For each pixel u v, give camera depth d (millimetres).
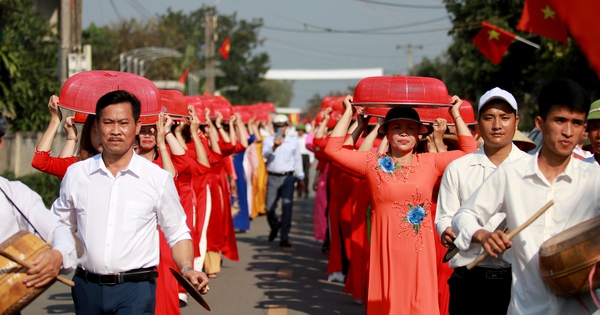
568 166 3992
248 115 16453
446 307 6914
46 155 6008
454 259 4824
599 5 5266
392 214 6191
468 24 22734
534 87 22312
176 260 4746
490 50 17500
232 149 10758
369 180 6301
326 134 11867
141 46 44062
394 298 6098
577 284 3645
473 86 25391
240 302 8672
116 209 4605
